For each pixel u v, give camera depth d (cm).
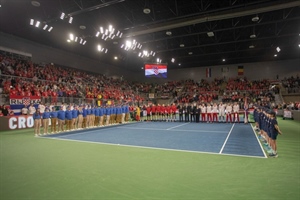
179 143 1109
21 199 469
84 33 2528
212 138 1260
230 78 4416
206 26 2317
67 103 2312
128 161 772
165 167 695
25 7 1900
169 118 2853
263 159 779
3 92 1944
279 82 3947
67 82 2845
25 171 666
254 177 591
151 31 2227
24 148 1016
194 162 748
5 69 2234
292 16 2120
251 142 1118
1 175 629
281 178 582
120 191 507
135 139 1250
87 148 1006
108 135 1429
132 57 3781
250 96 3756
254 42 2988
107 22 2214
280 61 4088
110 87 3709
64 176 617
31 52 2869
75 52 3469
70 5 1911
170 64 4412
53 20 2048
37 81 2400
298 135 1345
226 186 530
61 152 926
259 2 1645
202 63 4356
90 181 575
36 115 1481
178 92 4388
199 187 526
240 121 2356
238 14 1814
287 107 2881
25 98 1980
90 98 2623
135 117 2716
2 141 1223
